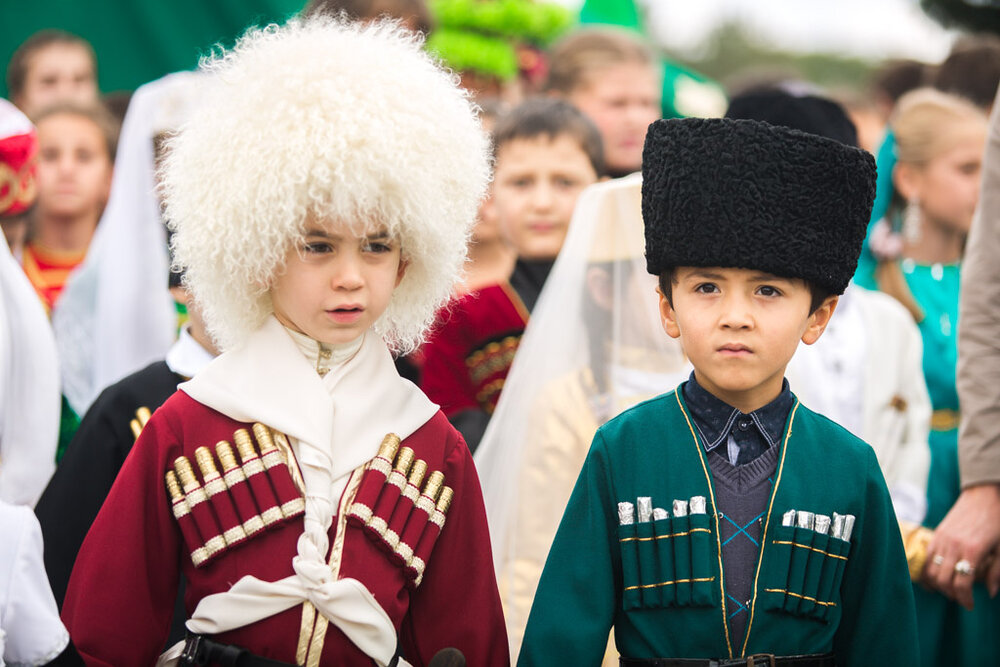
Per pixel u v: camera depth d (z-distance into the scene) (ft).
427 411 9.55
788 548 9.05
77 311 16.83
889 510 9.47
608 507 9.41
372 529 8.87
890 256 17.38
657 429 9.46
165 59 20.80
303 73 8.82
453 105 9.35
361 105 8.82
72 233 18.54
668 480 9.27
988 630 14.30
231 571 8.81
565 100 17.93
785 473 9.24
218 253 9.06
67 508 11.42
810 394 13.84
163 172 9.72
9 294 12.94
